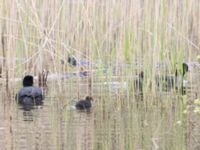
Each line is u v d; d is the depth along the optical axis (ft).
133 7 51.31
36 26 53.11
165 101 49.65
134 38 51.49
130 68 50.85
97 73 55.31
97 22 54.29
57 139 36.83
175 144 35.19
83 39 55.57
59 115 44.73
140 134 38.06
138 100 51.11
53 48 54.75
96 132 38.78
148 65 50.14
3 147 34.81
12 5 54.29
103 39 52.54
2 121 42.42
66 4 55.77
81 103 47.78
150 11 51.11
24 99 50.75
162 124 41.22
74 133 38.50
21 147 34.81
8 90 54.44
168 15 51.98
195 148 34.14
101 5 54.34
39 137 37.37
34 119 43.16
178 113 45.21
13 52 54.49
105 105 48.75
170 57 53.21
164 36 51.13
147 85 49.60
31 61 58.80
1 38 56.34
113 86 53.78
